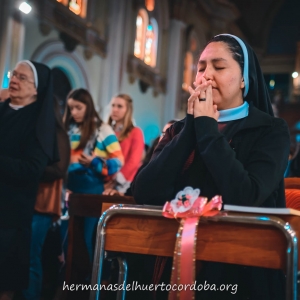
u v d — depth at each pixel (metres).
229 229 1.31
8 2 8.38
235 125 1.64
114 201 2.90
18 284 2.74
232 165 1.45
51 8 9.68
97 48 11.39
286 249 1.24
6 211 2.77
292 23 22.34
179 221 1.36
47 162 2.95
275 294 1.50
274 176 1.49
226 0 17.33
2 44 8.28
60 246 3.45
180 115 15.70
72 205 3.06
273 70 22.59
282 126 1.62
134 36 13.03
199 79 1.68
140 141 4.29
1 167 2.75
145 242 1.43
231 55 1.67
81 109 3.81
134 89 13.23
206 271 1.52
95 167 3.63
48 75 3.15
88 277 3.16
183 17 15.37
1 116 3.03
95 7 11.38
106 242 1.48
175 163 1.57
